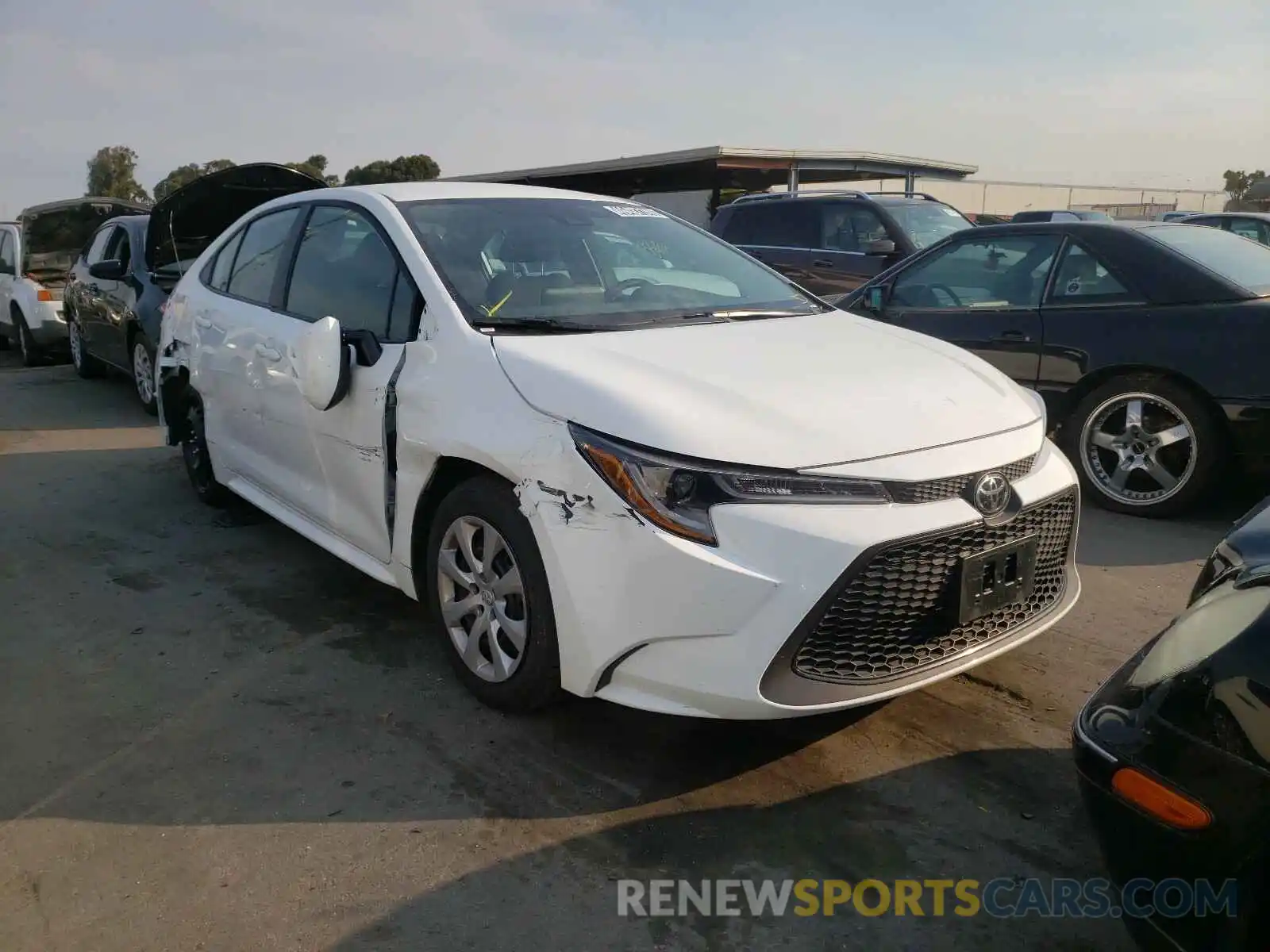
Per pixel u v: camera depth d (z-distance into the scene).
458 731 3.17
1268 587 2.00
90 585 4.46
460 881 2.49
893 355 3.36
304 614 4.11
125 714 3.33
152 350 7.74
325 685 3.50
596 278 3.76
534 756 3.03
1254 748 1.76
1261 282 5.00
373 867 2.55
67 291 9.94
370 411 3.49
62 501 5.75
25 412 8.41
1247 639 1.88
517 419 2.90
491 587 3.13
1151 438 5.05
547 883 2.48
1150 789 1.87
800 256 10.22
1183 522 5.09
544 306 3.46
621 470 2.63
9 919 2.39
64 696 3.46
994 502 2.77
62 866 2.57
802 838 2.64
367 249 3.84
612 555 2.64
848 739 3.10
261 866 2.56
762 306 3.90
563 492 2.73
